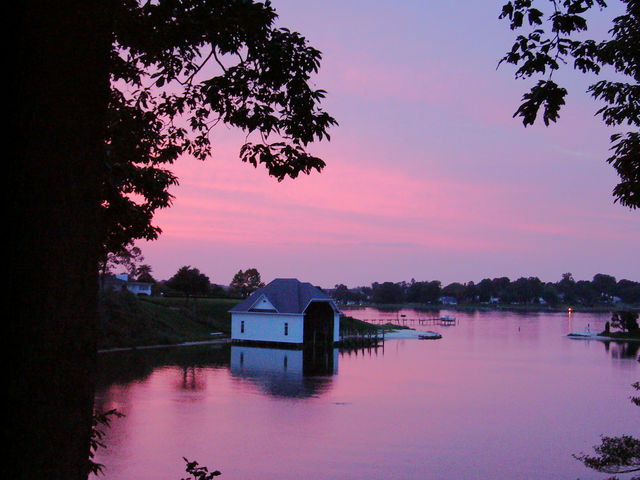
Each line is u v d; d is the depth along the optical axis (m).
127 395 28.88
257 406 26.97
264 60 7.08
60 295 2.98
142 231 8.20
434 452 20.05
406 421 24.67
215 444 20.28
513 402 29.59
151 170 8.20
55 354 2.94
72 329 3.03
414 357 52.03
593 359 52.19
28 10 3.01
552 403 29.50
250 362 44.06
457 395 31.50
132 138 7.85
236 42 7.13
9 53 3.03
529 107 7.33
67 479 2.98
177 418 24.05
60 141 3.03
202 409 26.00
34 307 2.92
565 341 75.62
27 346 2.89
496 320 150.12
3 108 3.03
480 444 21.25
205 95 7.83
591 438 22.34
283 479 16.77
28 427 2.85
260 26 6.82
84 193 3.14
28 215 2.95
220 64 7.30
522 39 7.11
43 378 2.90
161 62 7.57
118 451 19.06
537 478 17.33
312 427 23.23
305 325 60.97
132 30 6.96
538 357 53.69
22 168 2.97
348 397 30.05
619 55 8.95
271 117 7.45
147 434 21.33
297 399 29.08
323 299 60.97
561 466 18.66
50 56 3.02
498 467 18.44
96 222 3.24
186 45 7.32
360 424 24.02
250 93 7.54
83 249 3.12
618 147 9.66
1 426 2.86
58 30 3.05
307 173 7.59
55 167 3.01
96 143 3.24
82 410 3.08
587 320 153.00
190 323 67.38
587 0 6.73
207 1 6.73
